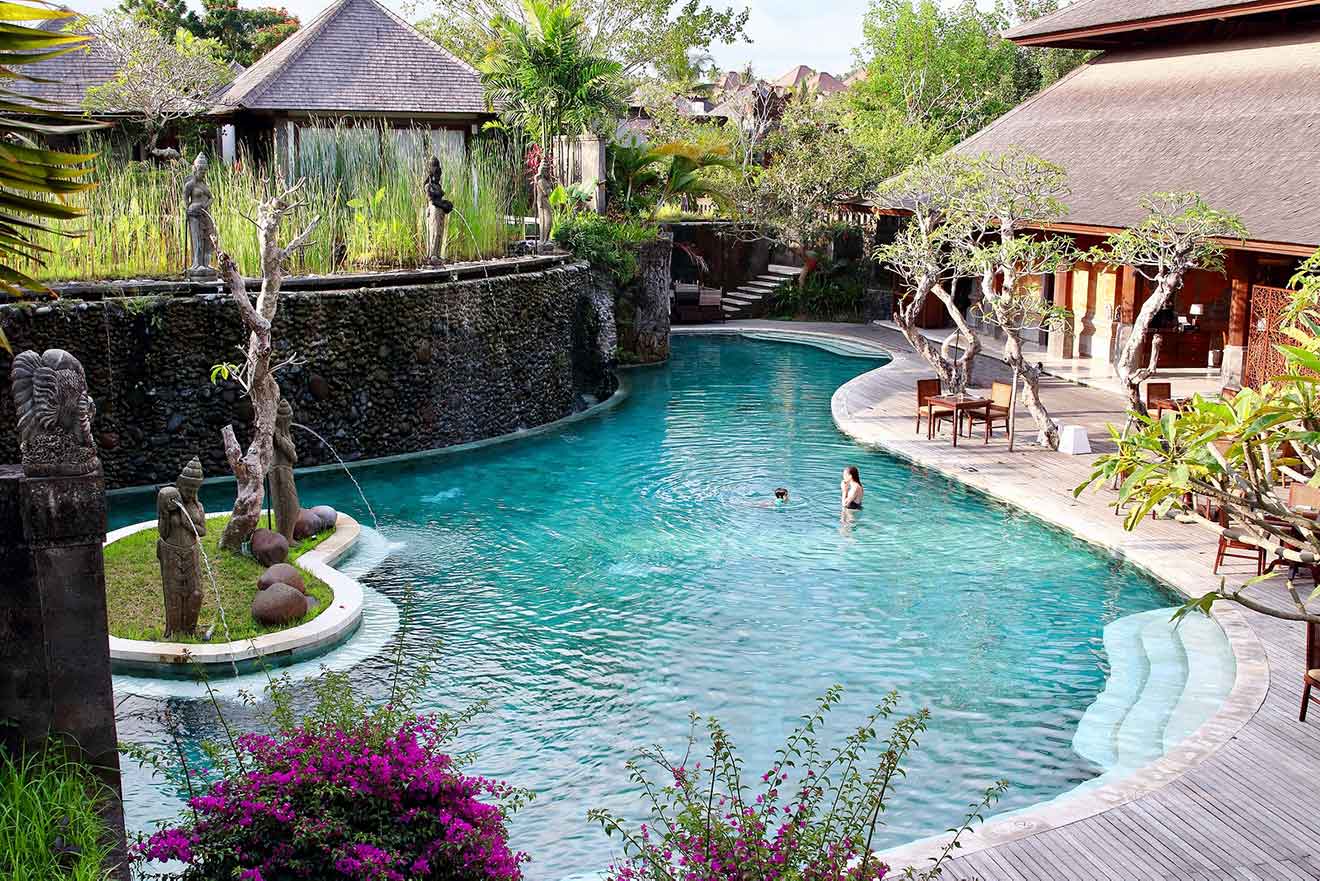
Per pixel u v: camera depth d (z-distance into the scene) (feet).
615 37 164.45
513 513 59.77
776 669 40.16
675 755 34.04
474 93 107.96
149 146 98.32
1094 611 45.24
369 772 20.98
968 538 54.39
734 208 132.98
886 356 108.58
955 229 71.20
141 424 64.39
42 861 19.07
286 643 40.22
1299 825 27.53
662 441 76.18
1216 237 64.90
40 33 11.30
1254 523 19.79
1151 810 28.40
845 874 19.62
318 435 65.98
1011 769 32.89
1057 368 93.71
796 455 71.36
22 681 21.91
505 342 78.48
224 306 65.31
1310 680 32.89
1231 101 87.35
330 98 102.94
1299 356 17.89
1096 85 104.83
